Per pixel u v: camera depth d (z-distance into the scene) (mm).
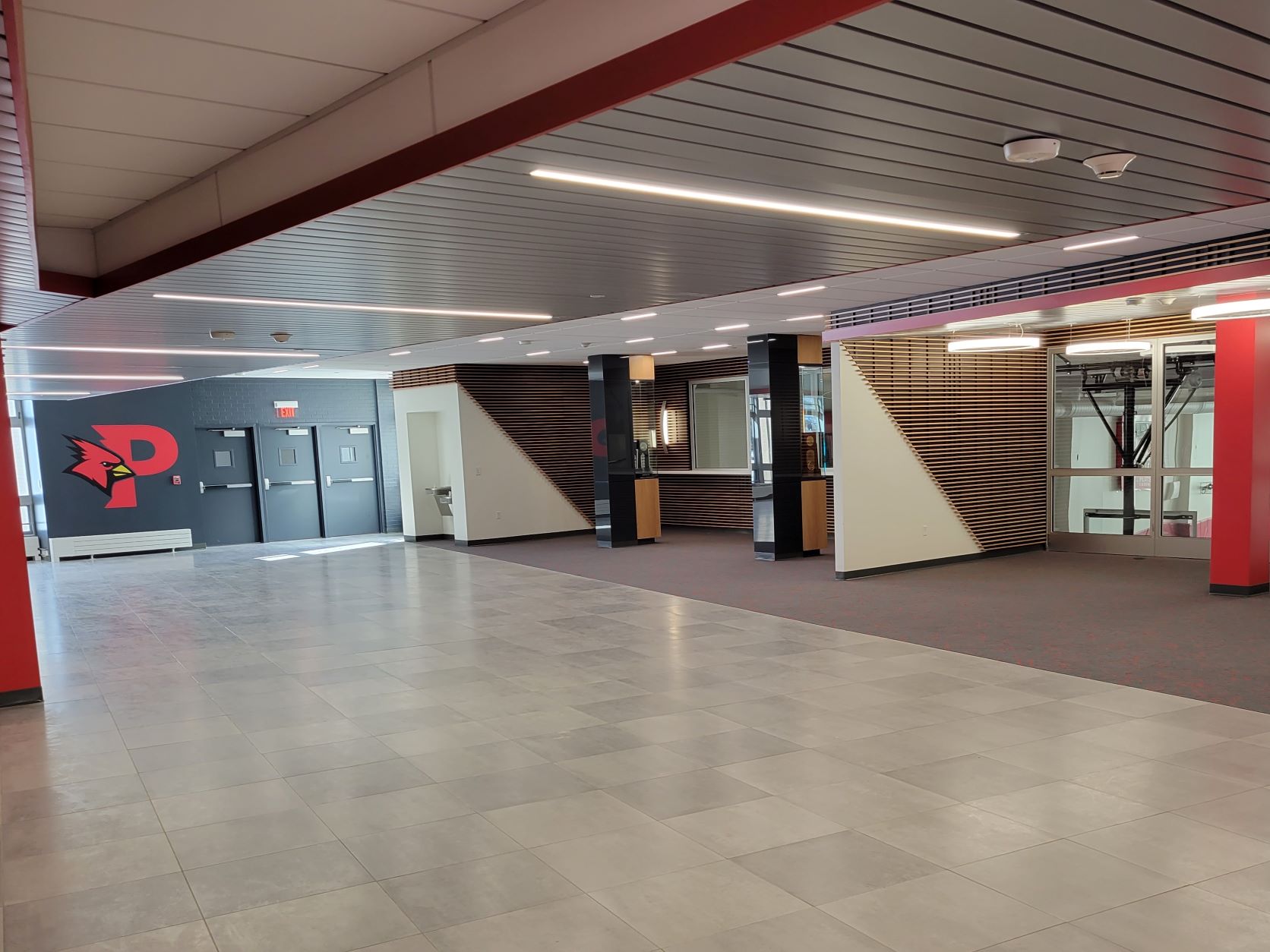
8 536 6801
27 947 3340
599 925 3361
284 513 19375
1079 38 2799
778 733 5488
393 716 6141
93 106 4027
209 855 4090
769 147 3771
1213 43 2861
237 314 7703
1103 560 12062
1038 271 8242
